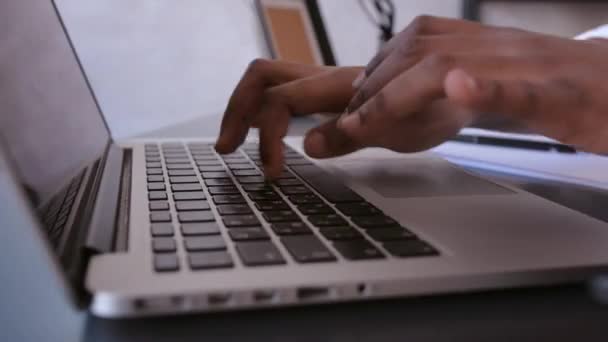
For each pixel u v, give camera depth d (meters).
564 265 0.23
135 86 1.07
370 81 0.33
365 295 0.21
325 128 0.40
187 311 0.19
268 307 0.20
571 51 0.30
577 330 0.19
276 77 0.49
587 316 0.20
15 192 0.19
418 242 0.25
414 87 0.27
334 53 1.12
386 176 0.43
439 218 0.30
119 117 1.03
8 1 0.36
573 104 0.27
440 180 0.42
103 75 1.05
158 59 1.08
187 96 1.09
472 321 0.20
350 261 0.22
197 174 0.44
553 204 0.34
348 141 0.38
